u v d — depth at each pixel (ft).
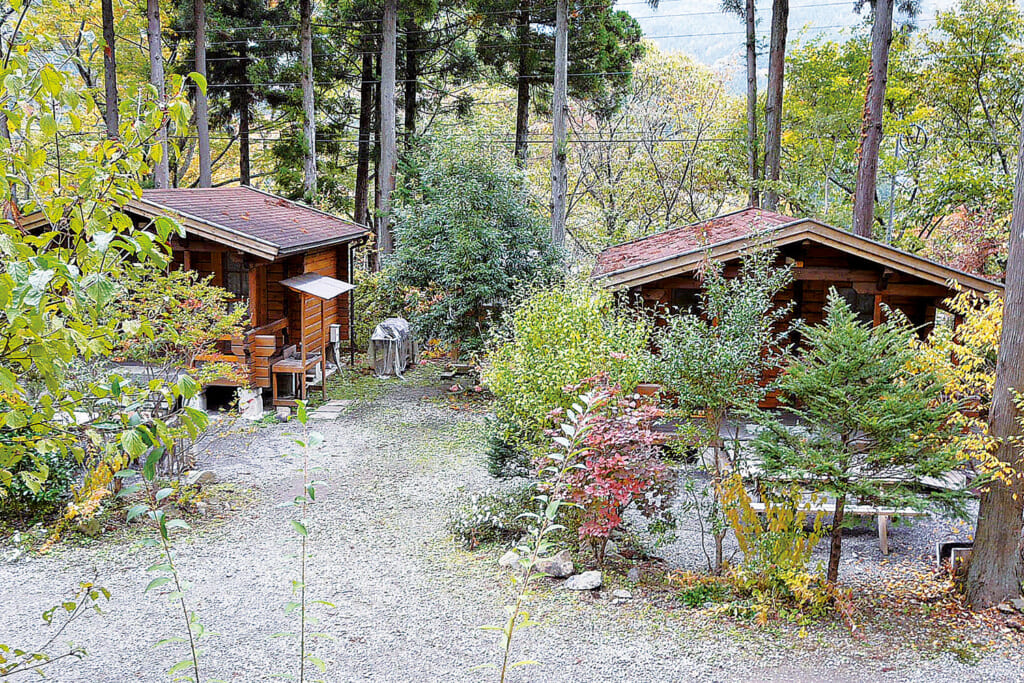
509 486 31.14
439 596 23.00
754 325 24.77
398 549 26.76
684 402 24.58
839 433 22.45
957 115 73.36
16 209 8.50
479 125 67.77
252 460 36.68
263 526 28.73
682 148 91.61
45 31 8.44
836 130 85.71
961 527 28.60
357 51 88.94
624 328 29.40
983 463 21.44
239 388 42.14
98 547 26.43
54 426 8.48
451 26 88.02
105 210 8.35
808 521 29.04
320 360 50.08
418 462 36.83
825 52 87.30
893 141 86.28
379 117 90.89
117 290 8.64
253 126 102.12
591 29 80.28
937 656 19.38
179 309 33.12
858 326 22.53
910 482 22.16
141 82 8.84
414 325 52.70
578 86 84.33
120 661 19.21
